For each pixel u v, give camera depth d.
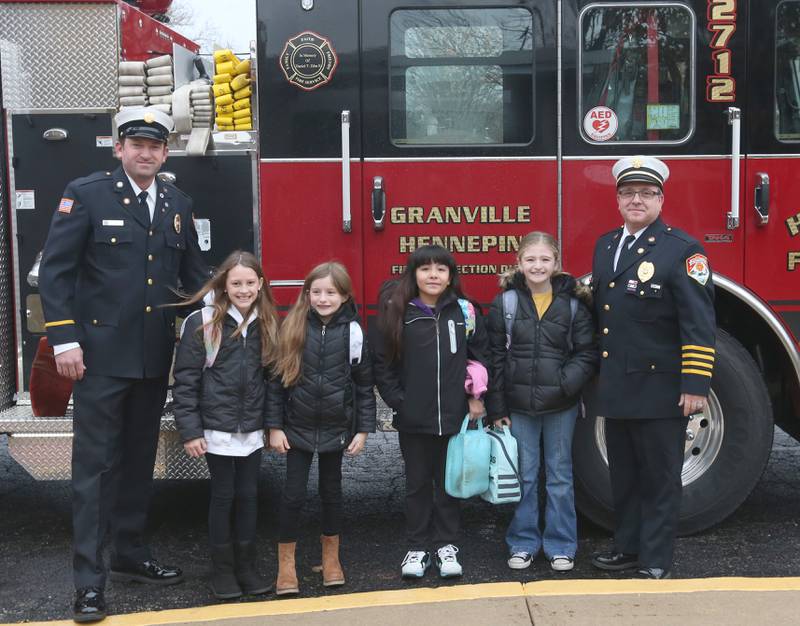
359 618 3.28
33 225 4.33
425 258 3.66
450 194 4.20
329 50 4.16
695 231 4.20
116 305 3.56
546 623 3.19
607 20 4.17
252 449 3.59
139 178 3.61
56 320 3.46
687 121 4.19
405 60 4.19
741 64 4.16
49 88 4.30
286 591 3.60
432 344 3.67
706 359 3.51
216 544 3.60
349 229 4.18
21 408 4.36
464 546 4.22
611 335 3.70
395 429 3.95
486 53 4.19
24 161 4.32
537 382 3.76
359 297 4.22
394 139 4.20
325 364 3.58
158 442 4.04
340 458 3.71
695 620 3.20
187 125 4.22
